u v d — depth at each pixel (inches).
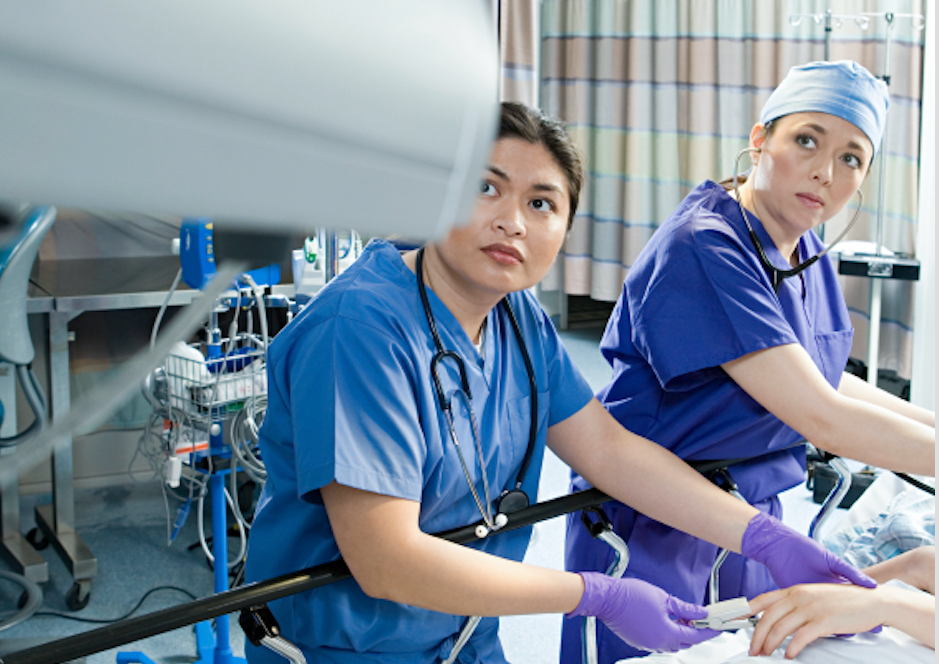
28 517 118.0
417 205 7.8
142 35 6.0
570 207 40.8
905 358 150.0
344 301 39.8
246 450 88.9
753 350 50.8
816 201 53.1
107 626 35.5
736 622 46.0
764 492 59.4
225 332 111.4
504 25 155.3
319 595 42.6
